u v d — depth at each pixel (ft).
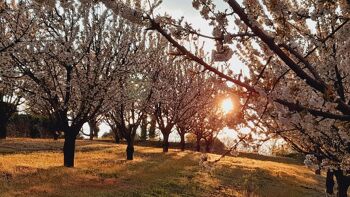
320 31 19.66
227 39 10.94
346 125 14.87
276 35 12.37
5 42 57.72
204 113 145.89
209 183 66.64
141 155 103.45
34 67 64.59
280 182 81.71
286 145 31.50
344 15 14.30
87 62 69.00
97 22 68.80
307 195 71.72
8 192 44.27
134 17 9.91
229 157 126.62
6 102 126.72
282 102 11.73
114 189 52.21
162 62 101.14
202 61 11.28
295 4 17.98
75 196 45.47
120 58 71.77
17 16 57.47
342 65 19.79
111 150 107.86
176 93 123.34
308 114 11.72
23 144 107.14
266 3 12.96
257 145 16.26
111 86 70.59
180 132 147.84
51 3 10.25
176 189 58.13
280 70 16.33
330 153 27.61
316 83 11.34
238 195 61.36
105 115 84.64
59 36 64.39
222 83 12.34
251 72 13.50
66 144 68.90
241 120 13.76
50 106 73.61
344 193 40.37
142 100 90.53
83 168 67.10
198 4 10.83
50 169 61.82
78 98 69.82
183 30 10.80
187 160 95.86
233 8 10.72
